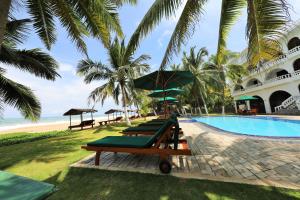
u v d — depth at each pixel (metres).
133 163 3.86
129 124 14.68
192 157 4.05
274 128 11.08
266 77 21.86
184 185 2.70
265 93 21.30
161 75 6.12
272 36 3.15
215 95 29.81
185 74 6.20
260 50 3.37
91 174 3.34
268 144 4.95
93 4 5.00
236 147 4.81
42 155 5.14
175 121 3.57
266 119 14.06
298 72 16.41
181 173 3.15
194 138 6.43
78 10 5.61
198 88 22.81
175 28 5.02
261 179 2.78
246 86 26.91
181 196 2.40
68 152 5.37
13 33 6.79
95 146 3.87
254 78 24.94
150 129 5.95
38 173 3.61
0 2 3.10
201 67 24.48
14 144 8.32
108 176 3.20
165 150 3.31
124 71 13.48
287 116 13.94
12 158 5.00
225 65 22.42
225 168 3.30
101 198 2.45
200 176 2.99
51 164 4.17
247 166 3.35
